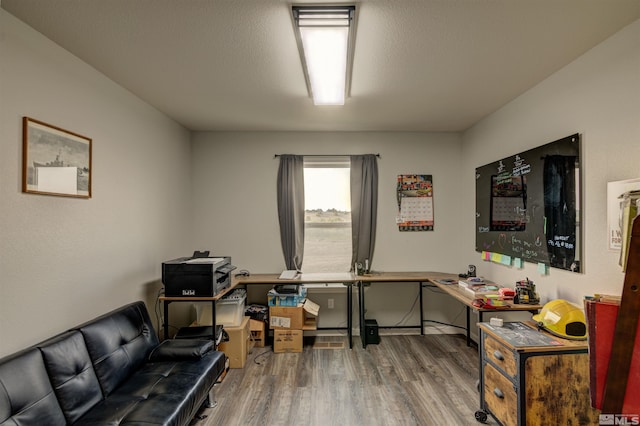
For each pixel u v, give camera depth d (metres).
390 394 2.42
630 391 0.98
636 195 1.66
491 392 1.96
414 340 3.54
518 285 2.38
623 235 1.72
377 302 3.79
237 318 2.96
